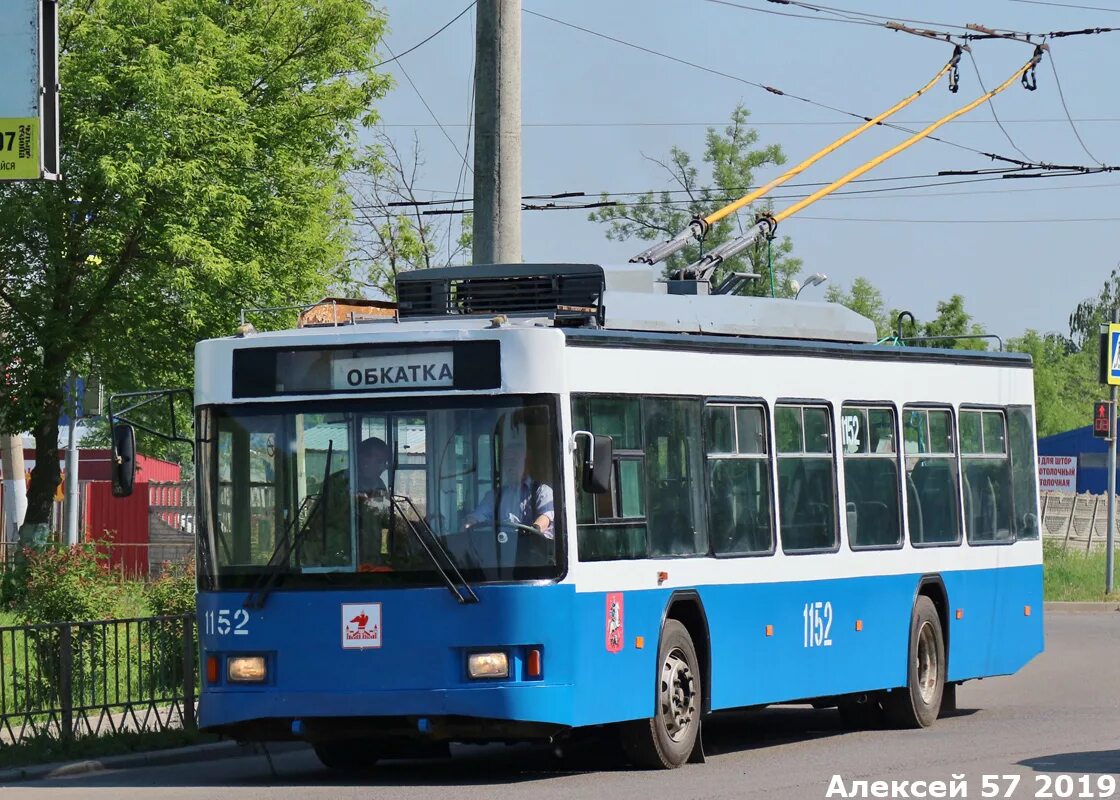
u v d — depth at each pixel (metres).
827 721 29.97
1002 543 30.61
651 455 22.33
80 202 50.25
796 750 24.77
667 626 22.36
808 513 25.53
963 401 29.83
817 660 25.41
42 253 50.69
